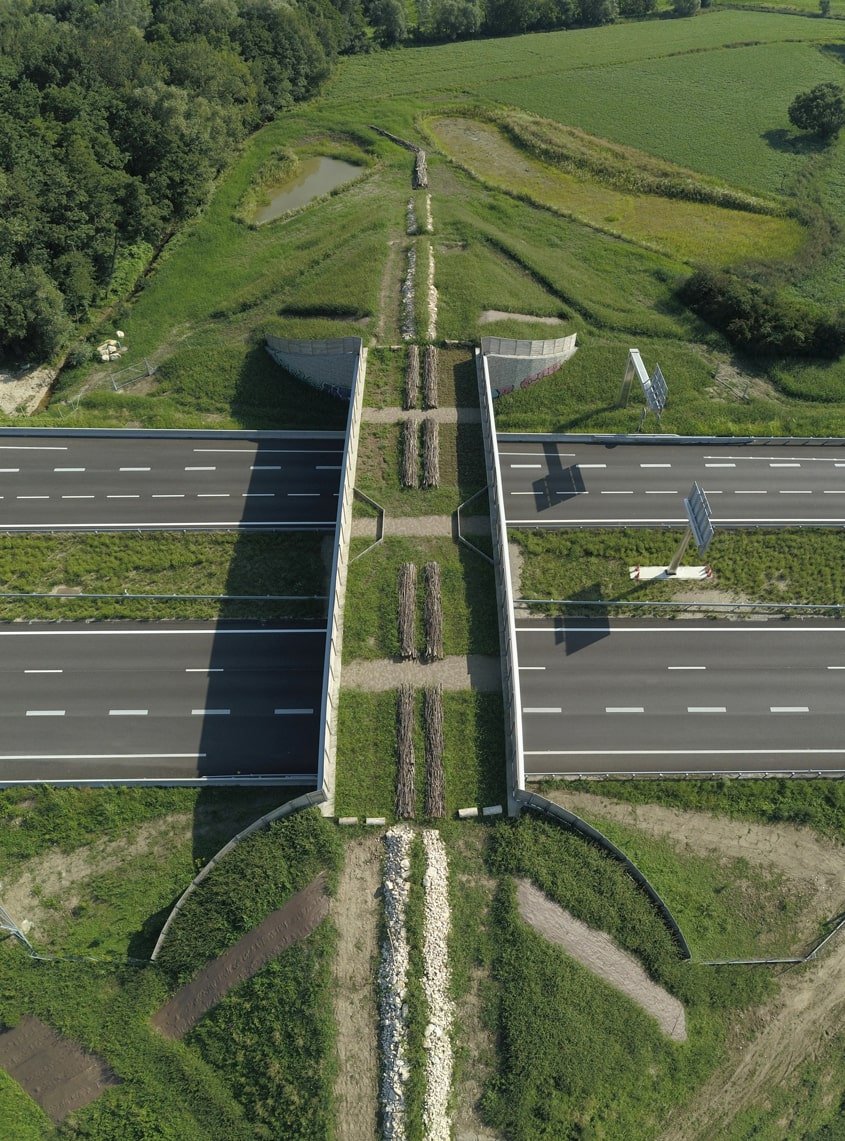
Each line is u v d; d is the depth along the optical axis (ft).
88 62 219.41
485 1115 83.10
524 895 96.78
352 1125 83.15
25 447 160.76
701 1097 88.38
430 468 141.38
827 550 142.31
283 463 159.02
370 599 123.03
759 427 167.63
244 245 220.02
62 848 106.22
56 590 135.44
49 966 95.71
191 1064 88.84
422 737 108.68
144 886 102.89
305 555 140.97
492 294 190.60
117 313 196.54
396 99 302.25
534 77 319.06
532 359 168.96
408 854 98.37
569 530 145.59
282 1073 86.38
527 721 118.83
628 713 120.16
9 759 113.80
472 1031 87.76
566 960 92.48
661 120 287.48
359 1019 88.79
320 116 287.89
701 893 103.30
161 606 132.67
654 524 146.82
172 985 94.22
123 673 123.95
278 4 292.40
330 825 101.30
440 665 115.65
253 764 113.50
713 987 94.99
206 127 230.89
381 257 203.41
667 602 134.10
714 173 256.32
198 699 120.88
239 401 175.11
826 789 112.27
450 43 349.00
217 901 96.53
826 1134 86.74
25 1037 91.71
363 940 93.71
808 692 123.54
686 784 112.06
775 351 183.73
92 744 115.55
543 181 257.55
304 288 195.93
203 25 274.36
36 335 180.65
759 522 147.54
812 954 97.91
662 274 209.26
